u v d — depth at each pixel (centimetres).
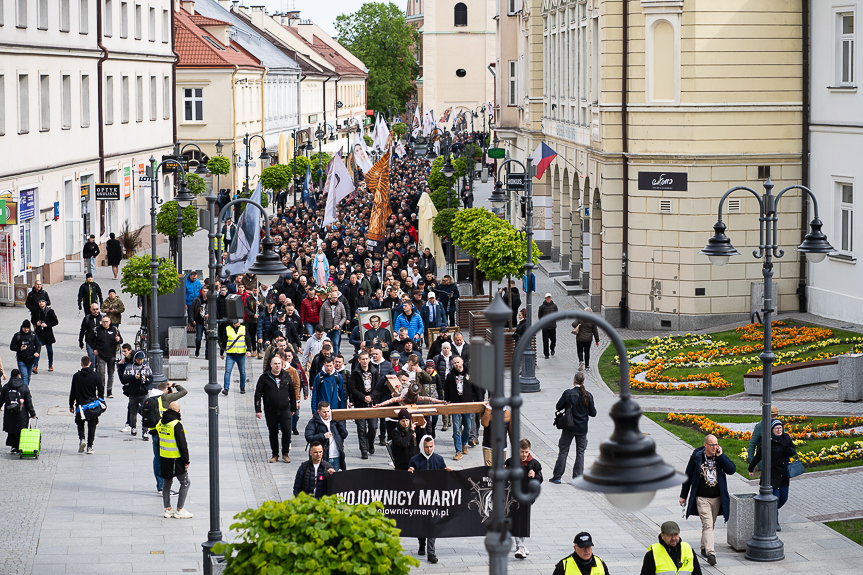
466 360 2553
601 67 3819
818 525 1880
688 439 2434
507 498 1705
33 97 4703
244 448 2433
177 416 1917
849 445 2298
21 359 2905
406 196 6981
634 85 3728
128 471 2227
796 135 3697
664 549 1419
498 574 922
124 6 6072
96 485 2125
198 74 7975
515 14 6359
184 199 3822
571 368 3275
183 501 1930
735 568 1689
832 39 3541
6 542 1780
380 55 16262
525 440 1725
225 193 6869
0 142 4334
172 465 1906
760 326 3519
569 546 1798
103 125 5638
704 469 1722
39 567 1666
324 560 1089
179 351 3356
